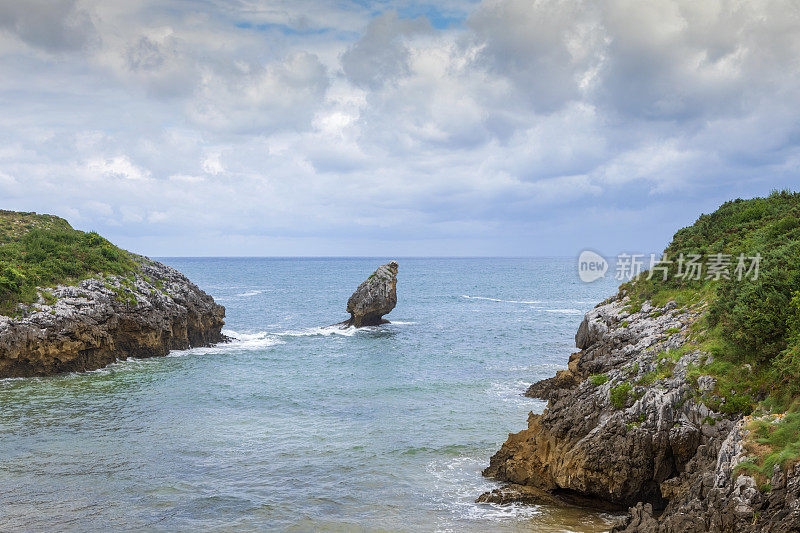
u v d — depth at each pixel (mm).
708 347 23047
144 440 31781
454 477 26641
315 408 38031
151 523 22438
